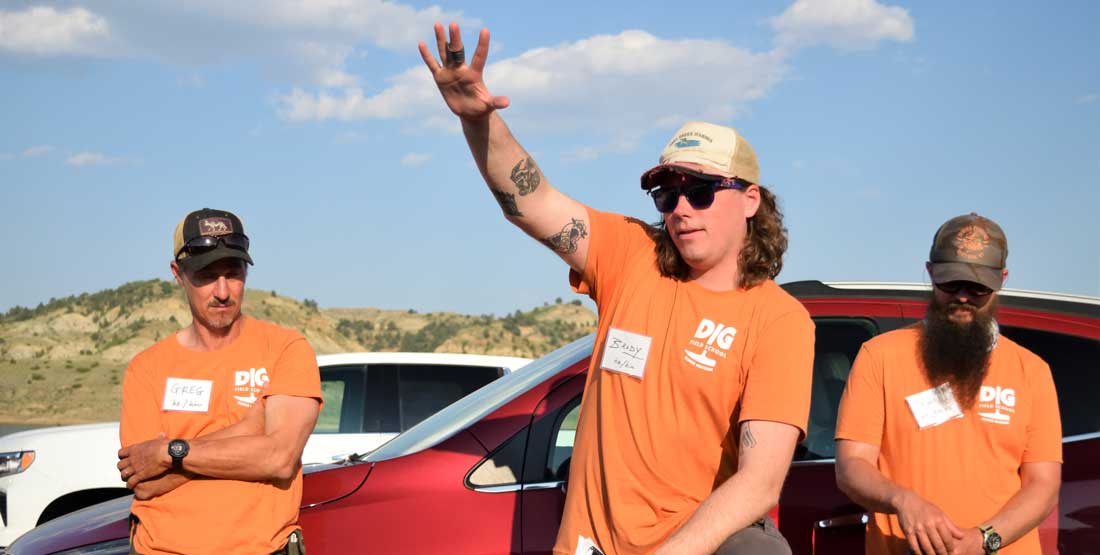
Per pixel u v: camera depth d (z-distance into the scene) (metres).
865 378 3.39
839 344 4.07
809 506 3.65
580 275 3.27
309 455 7.81
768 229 3.00
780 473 2.75
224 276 3.48
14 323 93.50
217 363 3.52
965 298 3.27
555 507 3.67
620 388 2.95
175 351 3.56
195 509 3.32
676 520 2.85
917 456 3.30
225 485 3.34
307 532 3.67
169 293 103.69
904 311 4.10
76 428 7.36
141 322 95.81
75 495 7.14
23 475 7.01
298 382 3.49
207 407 3.47
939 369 3.28
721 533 2.65
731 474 2.92
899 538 3.30
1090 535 3.57
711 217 2.89
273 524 3.39
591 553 2.93
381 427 8.05
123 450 3.32
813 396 3.96
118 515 4.17
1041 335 4.03
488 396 4.28
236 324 3.59
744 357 2.85
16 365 78.19
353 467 3.89
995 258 3.26
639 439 2.89
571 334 120.44
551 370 4.13
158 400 3.50
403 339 113.62
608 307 3.14
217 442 3.31
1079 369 3.92
